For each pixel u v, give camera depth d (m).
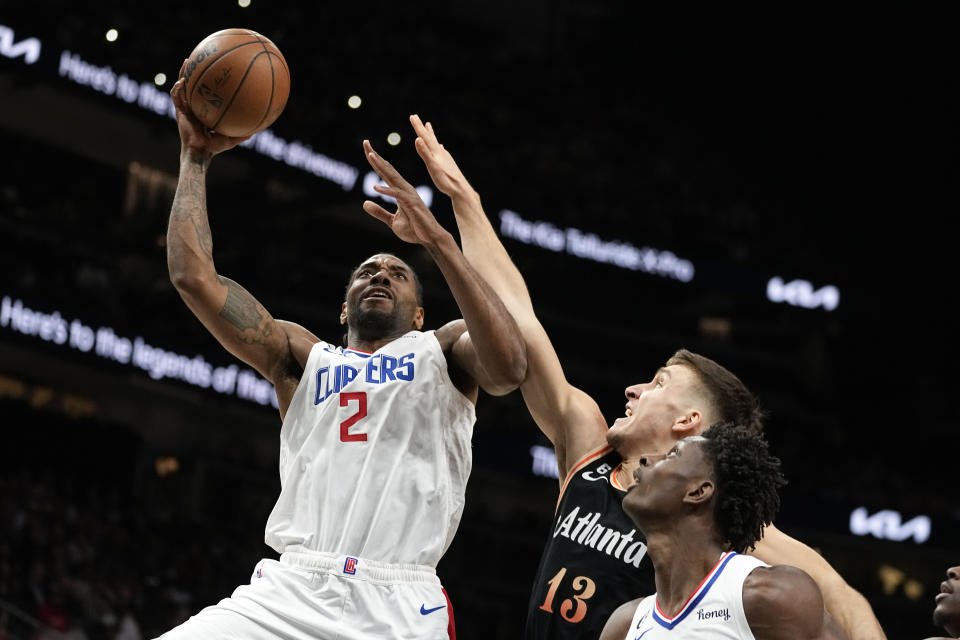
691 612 2.56
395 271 3.47
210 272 3.31
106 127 15.35
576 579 3.29
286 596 3.09
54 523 12.07
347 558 3.08
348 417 3.23
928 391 21.25
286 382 3.44
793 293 20.28
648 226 19.95
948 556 18.44
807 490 18.00
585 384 20.23
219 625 3.06
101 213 16.45
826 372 21.36
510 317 3.16
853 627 3.37
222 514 15.16
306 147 15.80
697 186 22.22
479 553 16.50
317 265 18.25
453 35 22.77
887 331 21.94
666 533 2.68
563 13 23.78
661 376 3.54
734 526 2.66
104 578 11.97
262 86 3.38
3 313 12.66
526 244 18.19
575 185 19.86
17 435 12.91
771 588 2.49
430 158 3.87
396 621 3.04
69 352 13.17
